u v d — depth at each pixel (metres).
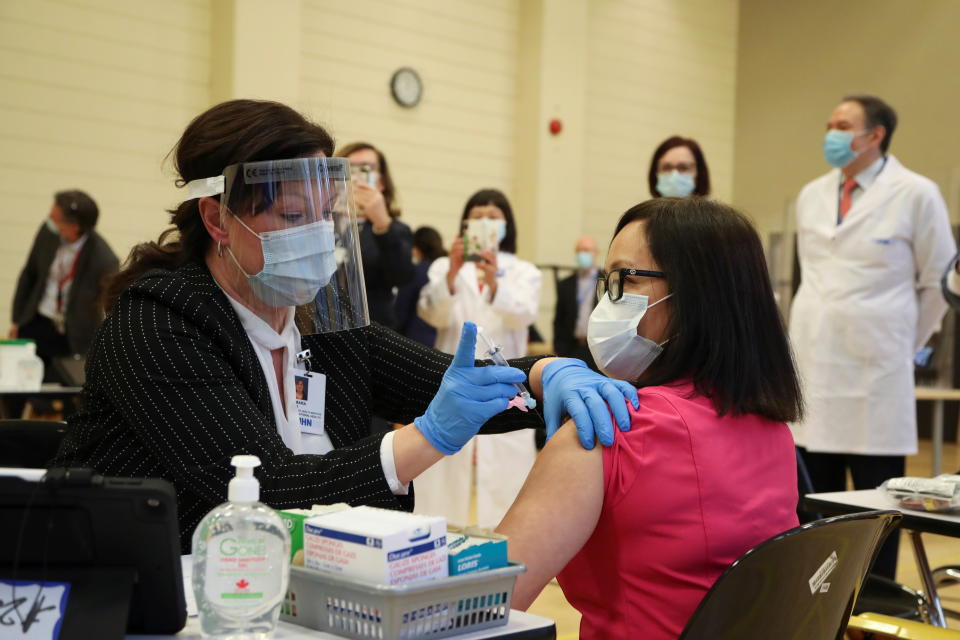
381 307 3.57
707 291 1.23
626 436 1.16
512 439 3.74
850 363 3.25
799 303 3.42
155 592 0.87
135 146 5.86
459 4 7.30
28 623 0.83
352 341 1.60
